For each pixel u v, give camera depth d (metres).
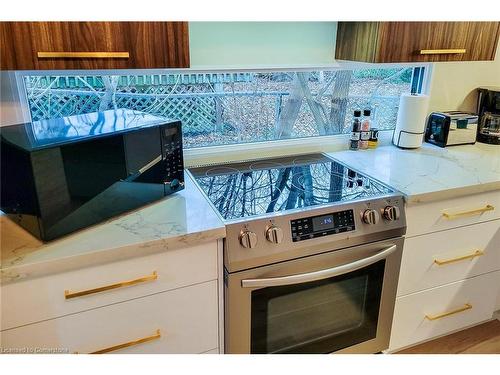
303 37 1.82
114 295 1.21
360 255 1.52
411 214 1.59
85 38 1.15
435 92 2.20
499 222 1.83
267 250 1.33
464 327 2.02
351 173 1.77
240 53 1.73
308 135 2.08
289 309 1.49
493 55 1.85
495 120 2.21
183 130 1.83
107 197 1.28
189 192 1.54
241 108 1.90
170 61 1.27
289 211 1.39
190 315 1.35
